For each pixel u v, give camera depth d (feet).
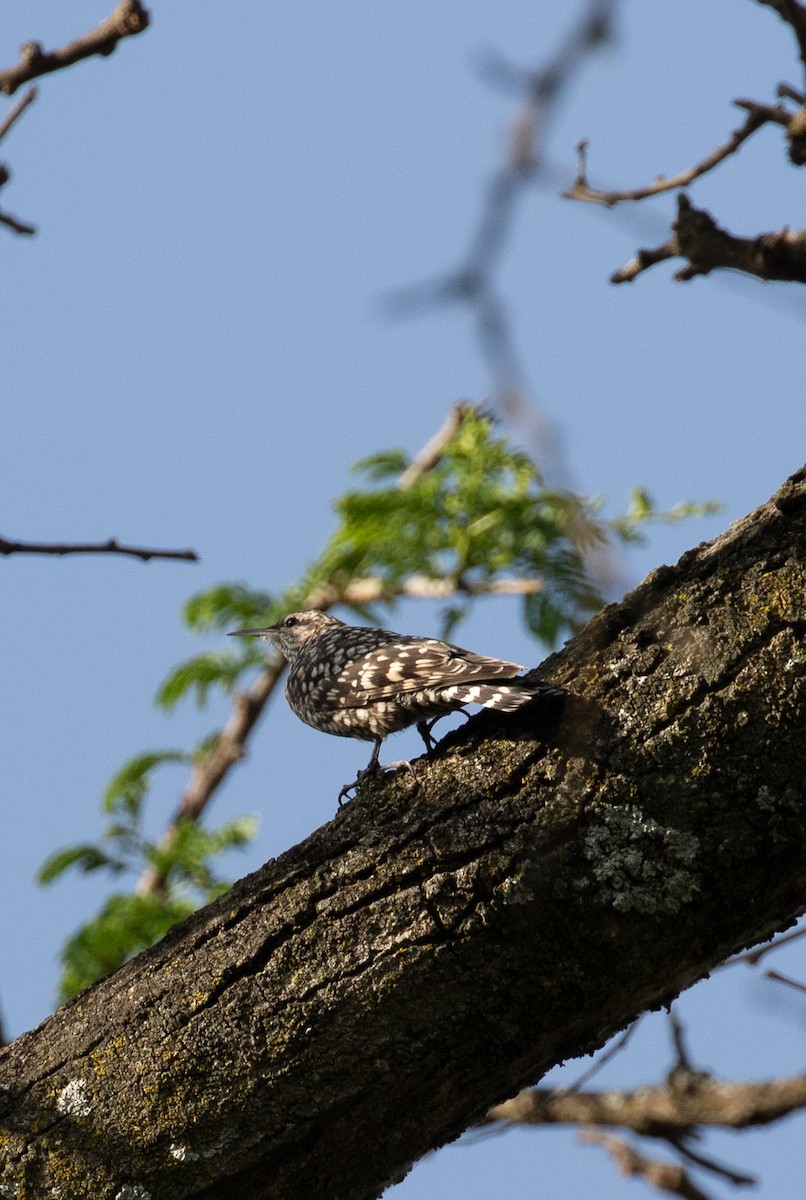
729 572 25.26
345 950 24.43
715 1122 46.78
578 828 24.22
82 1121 24.76
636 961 24.26
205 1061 24.50
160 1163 24.44
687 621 25.11
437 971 24.07
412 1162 25.41
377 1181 25.17
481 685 26.48
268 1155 24.50
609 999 24.52
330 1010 24.22
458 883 24.26
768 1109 46.14
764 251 21.89
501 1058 24.45
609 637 25.66
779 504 25.44
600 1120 48.21
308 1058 24.27
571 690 25.20
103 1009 25.58
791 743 23.91
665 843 23.99
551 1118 48.65
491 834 24.44
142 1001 25.25
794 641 24.29
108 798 48.80
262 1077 24.34
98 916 44.21
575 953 24.12
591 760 24.48
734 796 23.97
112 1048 25.09
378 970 24.17
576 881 24.03
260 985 24.61
